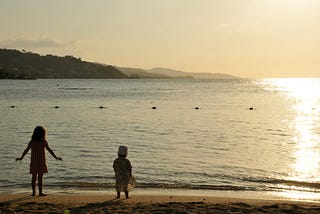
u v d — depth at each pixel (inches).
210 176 661.9
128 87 6451.8
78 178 635.5
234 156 846.5
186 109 2333.9
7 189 555.5
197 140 1085.1
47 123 1496.1
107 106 2482.8
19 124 1441.9
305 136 1197.7
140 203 455.8
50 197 491.8
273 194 553.9
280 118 1830.7
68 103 2696.9
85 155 835.4
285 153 892.0
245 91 5315.0
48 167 707.4
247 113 2101.4
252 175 670.5
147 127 1402.6
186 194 541.6
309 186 603.5
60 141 1038.4
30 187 569.0
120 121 1606.8
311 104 2871.6
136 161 776.9
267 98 3641.7
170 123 1553.9
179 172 687.1
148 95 3949.3
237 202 469.1
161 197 502.9
